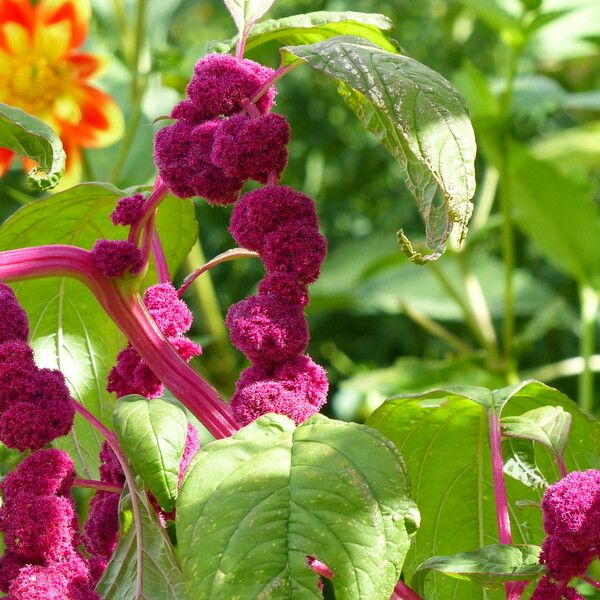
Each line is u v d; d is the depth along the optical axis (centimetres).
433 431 110
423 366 235
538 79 246
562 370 239
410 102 94
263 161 98
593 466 110
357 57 95
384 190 352
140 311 101
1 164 162
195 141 99
